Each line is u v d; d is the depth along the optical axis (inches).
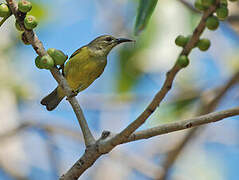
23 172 487.8
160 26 468.1
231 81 436.1
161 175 454.3
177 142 468.4
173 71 174.7
